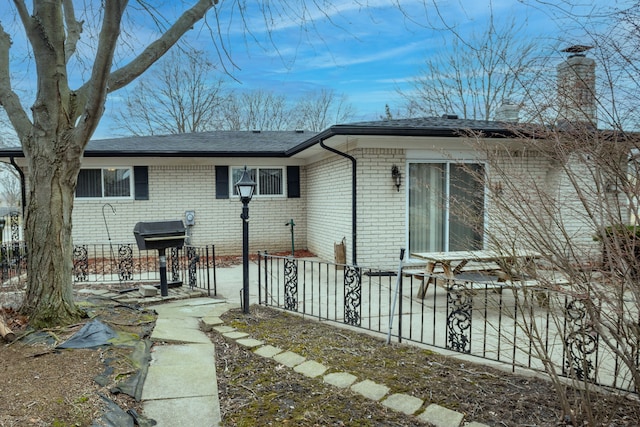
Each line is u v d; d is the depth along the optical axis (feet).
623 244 7.22
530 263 9.14
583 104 7.97
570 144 7.97
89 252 32.32
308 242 35.86
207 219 34.37
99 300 16.85
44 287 12.81
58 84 12.89
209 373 10.29
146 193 33.12
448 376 10.18
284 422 8.13
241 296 16.97
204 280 23.95
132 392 8.95
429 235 26.07
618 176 7.27
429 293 20.03
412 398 8.99
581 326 8.50
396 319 15.51
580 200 8.07
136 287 20.54
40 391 8.32
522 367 10.05
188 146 33.60
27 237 12.98
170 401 8.84
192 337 12.91
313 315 15.76
